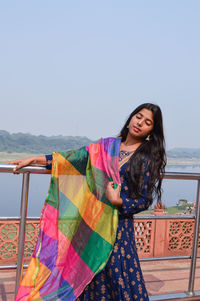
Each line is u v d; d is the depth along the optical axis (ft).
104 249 5.90
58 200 6.22
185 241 14.51
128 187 6.01
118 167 6.09
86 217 6.20
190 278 8.22
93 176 6.21
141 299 5.84
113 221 5.85
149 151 6.09
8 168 5.98
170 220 14.11
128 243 5.98
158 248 13.94
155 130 6.36
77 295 5.81
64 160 6.34
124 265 5.90
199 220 8.14
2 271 11.42
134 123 6.30
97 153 6.35
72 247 6.15
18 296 5.81
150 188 5.94
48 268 6.00
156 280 11.29
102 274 5.96
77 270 6.03
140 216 10.77
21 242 6.33
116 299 5.84
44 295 5.86
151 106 6.30
